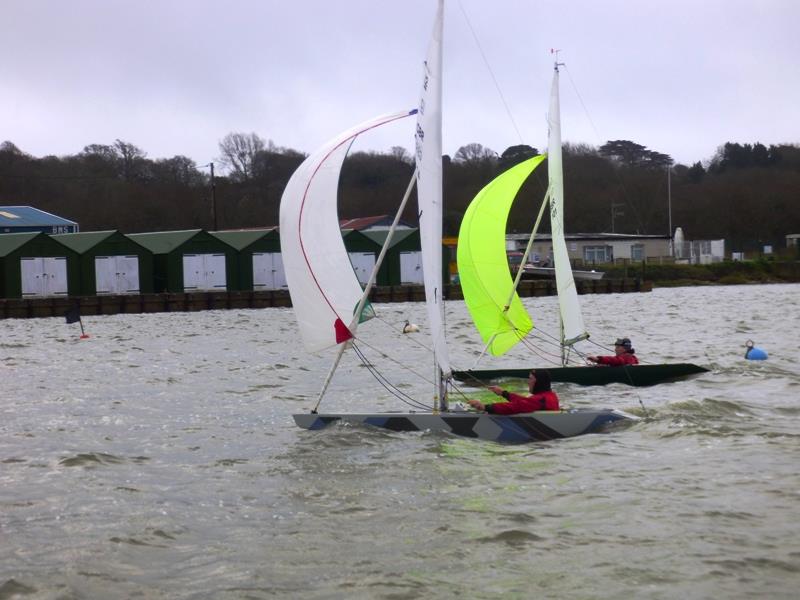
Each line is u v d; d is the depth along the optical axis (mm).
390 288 69875
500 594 10148
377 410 21703
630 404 21047
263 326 49438
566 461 15555
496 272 24516
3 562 11336
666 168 145375
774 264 102125
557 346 37062
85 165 135875
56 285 63250
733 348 34156
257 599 10164
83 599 10234
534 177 122125
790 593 9977
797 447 16156
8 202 127000
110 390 25531
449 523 12477
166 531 12430
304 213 17641
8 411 22047
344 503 13523
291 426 19500
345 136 17859
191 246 67562
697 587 10172
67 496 14188
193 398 23922
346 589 10367
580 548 11422
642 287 84312
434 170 17047
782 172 142500
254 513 13180
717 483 14000
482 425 17438
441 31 17000
